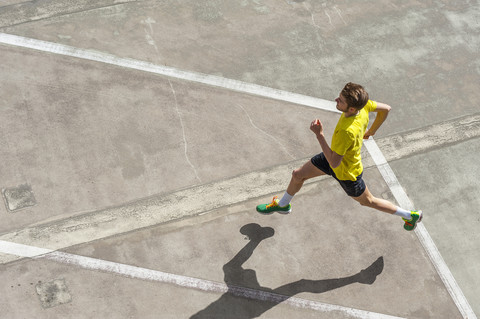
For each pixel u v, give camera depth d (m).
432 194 6.55
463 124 7.26
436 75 7.75
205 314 5.38
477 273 5.98
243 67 7.45
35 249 5.57
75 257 5.58
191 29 7.77
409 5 8.59
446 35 8.27
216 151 6.57
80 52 7.25
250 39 7.79
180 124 6.73
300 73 7.50
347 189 5.35
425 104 7.41
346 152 4.97
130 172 6.26
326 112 7.16
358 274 5.82
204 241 5.85
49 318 5.18
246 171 6.45
